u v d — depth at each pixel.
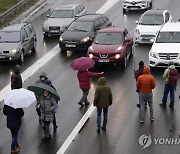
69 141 20.80
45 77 21.30
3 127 22.80
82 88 24.52
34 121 23.28
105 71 31.23
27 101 18.92
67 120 23.17
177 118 22.78
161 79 28.95
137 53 35.59
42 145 20.50
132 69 31.39
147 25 39.19
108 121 22.73
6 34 35.31
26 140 21.09
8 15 49.47
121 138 20.80
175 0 56.38
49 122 20.70
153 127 21.81
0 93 27.97
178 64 30.41
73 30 37.66
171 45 31.33
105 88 20.95
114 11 51.75
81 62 24.14
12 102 18.83
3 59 33.78
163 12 41.25
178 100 25.22
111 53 31.23
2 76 31.23
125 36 33.56
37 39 41.50
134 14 49.78
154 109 24.05
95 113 23.91
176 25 34.34
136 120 22.73
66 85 28.78
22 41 34.84
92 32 37.25
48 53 36.81
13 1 56.47
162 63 30.53
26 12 52.34
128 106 24.62
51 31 41.59
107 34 33.28
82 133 21.56
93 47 32.09
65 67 32.75
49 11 52.78
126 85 28.08
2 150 20.30
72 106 25.08
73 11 43.97
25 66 33.41
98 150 19.75
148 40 38.03
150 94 22.08
